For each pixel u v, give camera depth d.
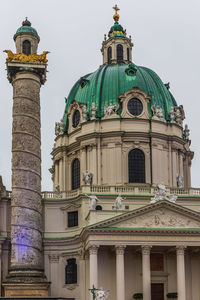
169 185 134.38
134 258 117.88
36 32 112.38
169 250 117.06
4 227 121.81
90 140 133.50
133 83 138.12
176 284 118.12
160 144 135.12
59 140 142.50
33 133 106.75
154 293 117.38
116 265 111.56
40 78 110.62
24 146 105.50
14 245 102.50
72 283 120.94
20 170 104.69
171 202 112.25
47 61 109.56
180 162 138.75
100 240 109.81
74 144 138.00
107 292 93.50
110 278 115.06
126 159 132.00
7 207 123.38
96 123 134.62
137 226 111.62
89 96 139.62
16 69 108.12
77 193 125.50
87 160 134.12
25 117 106.69
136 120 134.12
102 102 137.62
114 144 132.38
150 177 131.62
